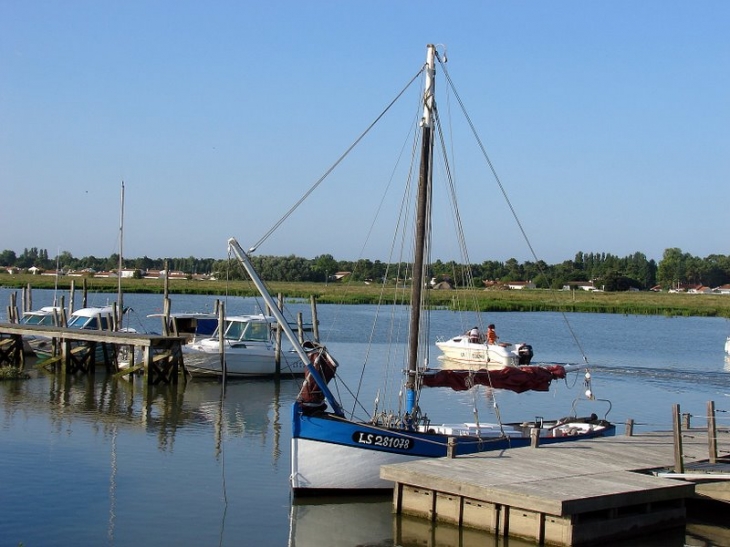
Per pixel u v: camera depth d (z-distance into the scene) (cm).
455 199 2228
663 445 2069
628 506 1577
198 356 3616
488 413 3081
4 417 2655
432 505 1669
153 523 1659
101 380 3569
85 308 4403
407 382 2017
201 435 2492
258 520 1706
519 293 12900
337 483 1845
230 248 1897
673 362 5016
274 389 3456
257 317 3872
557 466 1770
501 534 1571
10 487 1858
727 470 1788
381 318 7794
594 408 3259
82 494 1827
